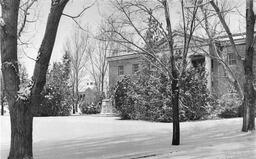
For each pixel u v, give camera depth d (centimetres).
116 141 1363
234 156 839
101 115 3512
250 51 1538
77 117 3184
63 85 3753
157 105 2350
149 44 1292
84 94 5794
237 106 2762
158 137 1479
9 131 1808
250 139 1242
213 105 2580
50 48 767
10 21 745
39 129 1948
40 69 762
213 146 1070
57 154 1065
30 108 752
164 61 1338
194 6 1205
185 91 2309
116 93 2742
